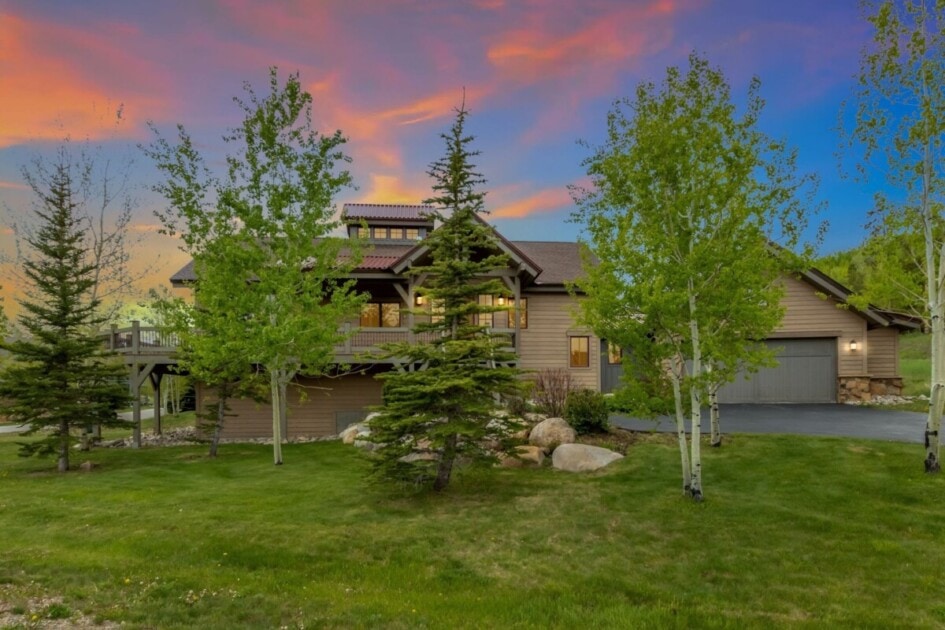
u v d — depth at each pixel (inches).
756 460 424.8
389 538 302.5
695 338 352.5
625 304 353.4
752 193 380.2
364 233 707.4
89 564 257.3
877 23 388.8
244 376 597.9
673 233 363.6
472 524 324.8
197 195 552.7
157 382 816.3
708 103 363.6
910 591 231.9
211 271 528.1
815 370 791.7
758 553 274.2
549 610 218.1
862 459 406.3
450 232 394.9
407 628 196.9
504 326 868.0
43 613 197.6
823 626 203.2
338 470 495.2
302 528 316.8
